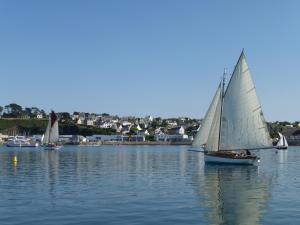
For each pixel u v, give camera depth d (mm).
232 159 82812
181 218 29359
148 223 27812
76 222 28062
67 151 182500
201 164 90500
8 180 54594
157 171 70750
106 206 33875
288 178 58875
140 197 38906
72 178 57531
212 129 84938
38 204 34875
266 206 34188
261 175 63656
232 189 45719
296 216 30156
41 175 62375
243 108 80312
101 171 70562
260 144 78875
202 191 43688
